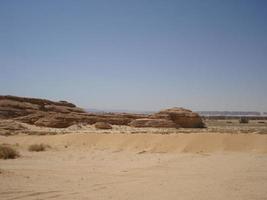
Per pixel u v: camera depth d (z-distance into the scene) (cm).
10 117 9738
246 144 3947
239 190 1548
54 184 1736
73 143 4947
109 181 1845
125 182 1811
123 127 9019
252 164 2516
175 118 9375
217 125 10738
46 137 5378
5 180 1822
